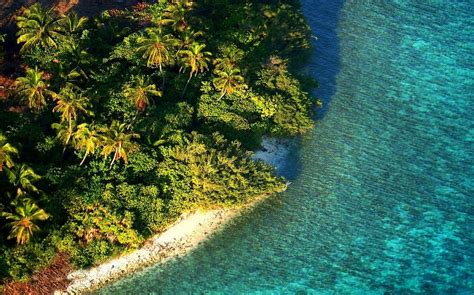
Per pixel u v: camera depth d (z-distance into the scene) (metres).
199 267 61.97
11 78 74.75
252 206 68.12
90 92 69.94
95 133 60.97
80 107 63.12
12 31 83.00
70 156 66.50
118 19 87.06
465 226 68.12
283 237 65.62
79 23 79.31
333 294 60.56
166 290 59.88
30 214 55.31
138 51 76.44
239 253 63.69
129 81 74.25
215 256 63.09
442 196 71.50
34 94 64.75
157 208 62.94
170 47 73.94
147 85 70.00
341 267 63.22
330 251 64.69
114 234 61.19
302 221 67.38
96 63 76.50
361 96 84.81
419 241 66.19
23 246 57.81
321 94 84.31
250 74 80.44
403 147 77.50
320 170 73.50
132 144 63.12
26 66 76.50
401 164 75.25
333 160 75.00
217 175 65.31
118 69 76.44
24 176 58.97
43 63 73.19
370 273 62.75
